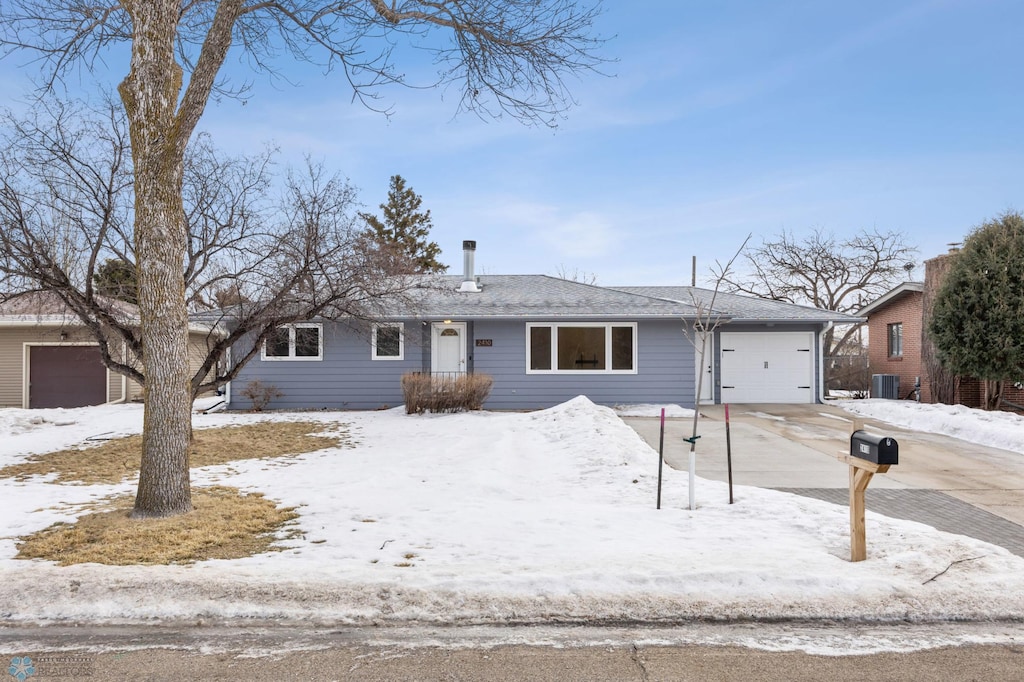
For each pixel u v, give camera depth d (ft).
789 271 113.80
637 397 59.16
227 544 18.95
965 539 18.11
